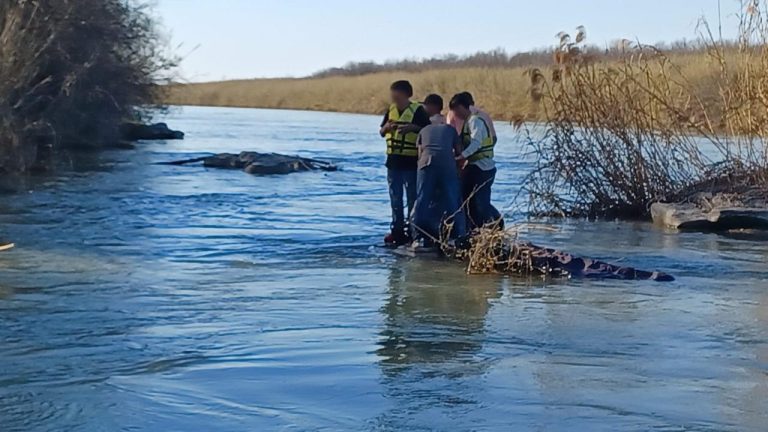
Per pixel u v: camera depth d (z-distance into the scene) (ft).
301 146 122.72
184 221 48.32
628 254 39.86
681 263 37.70
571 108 53.16
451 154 38.29
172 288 31.12
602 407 19.75
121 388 20.76
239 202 57.62
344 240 42.06
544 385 21.18
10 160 73.41
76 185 66.28
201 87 365.81
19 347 23.79
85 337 24.80
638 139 53.16
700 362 23.11
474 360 23.13
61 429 18.33
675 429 18.53
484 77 192.85
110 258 36.68
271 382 21.27
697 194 52.31
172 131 135.54
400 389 20.84
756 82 51.85
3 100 71.92
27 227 44.96
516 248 34.60
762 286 32.91
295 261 36.63
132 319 26.78
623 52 53.47
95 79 97.76
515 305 29.25
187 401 19.98
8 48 72.49
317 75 378.32
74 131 98.78
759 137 52.13
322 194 63.46
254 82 371.15
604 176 53.31
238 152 106.83
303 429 18.40
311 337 25.08
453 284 32.48
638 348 24.35
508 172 82.23
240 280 32.65
